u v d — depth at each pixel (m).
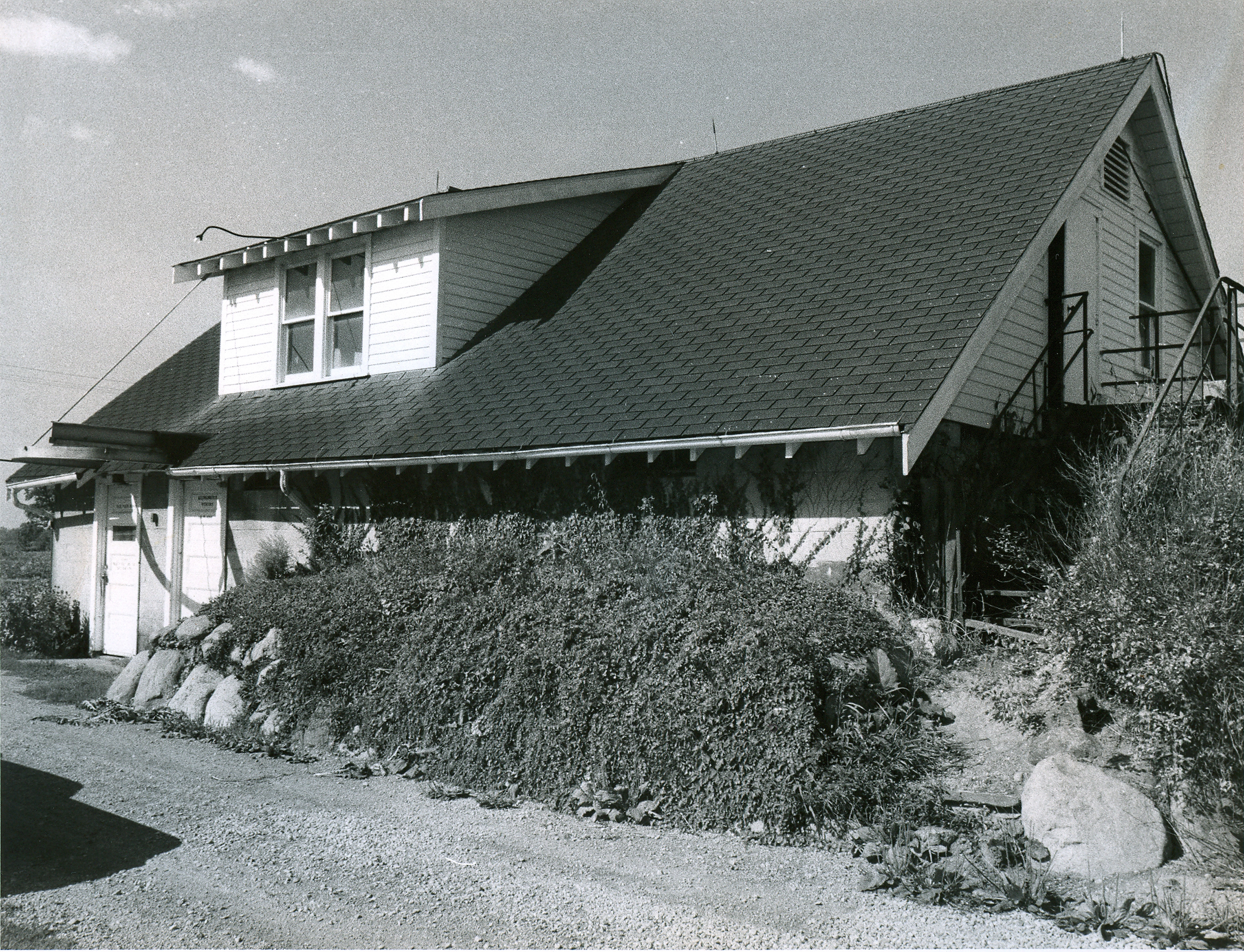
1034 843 5.77
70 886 5.60
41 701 11.55
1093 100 12.10
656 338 11.52
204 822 6.86
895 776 6.57
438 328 13.62
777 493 9.72
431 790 7.64
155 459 14.63
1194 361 15.36
